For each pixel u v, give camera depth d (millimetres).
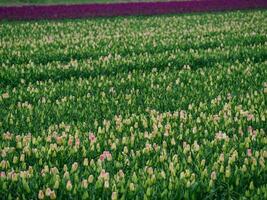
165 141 7805
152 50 18562
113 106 10547
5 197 5969
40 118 9578
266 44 19078
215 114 9586
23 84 12953
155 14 36500
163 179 6312
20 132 8852
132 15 35938
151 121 9008
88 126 8922
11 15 34594
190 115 9125
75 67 14625
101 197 5945
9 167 6801
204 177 6344
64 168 6543
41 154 7211
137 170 6781
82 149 7473
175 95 11539
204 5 40469
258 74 13219
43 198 5738
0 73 13680
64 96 11547
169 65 15297
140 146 7836
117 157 7383
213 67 14719
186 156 7250
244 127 8758
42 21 32719
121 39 20938
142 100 11258
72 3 45500
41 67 14656
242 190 6199
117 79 13094
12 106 10312
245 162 6738
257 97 10672
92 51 18000
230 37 21219
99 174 6586
